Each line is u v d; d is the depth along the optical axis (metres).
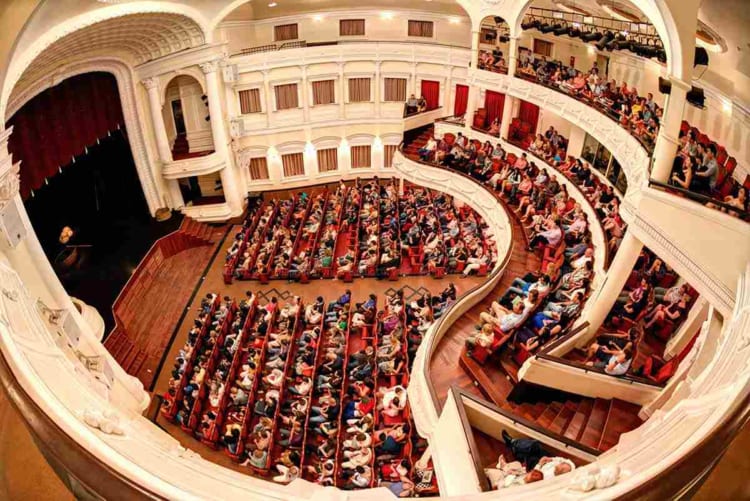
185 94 22.72
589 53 19.17
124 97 20.02
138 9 15.79
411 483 9.52
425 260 18.33
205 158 22.11
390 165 26.58
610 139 14.28
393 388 11.98
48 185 17.62
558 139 18.77
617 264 10.29
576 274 12.70
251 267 19.50
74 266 17.83
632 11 15.31
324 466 10.90
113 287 17.12
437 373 11.12
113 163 21.02
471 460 6.86
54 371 4.22
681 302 10.91
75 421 3.13
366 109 25.55
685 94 8.75
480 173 19.67
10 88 10.27
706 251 7.89
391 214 20.80
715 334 7.72
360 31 25.06
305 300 17.98
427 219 19.75
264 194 25.86
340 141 25.97
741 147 10.97
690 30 8.39
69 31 12.73
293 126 24.86
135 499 2.66
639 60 16.36
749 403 3.03
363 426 11.48
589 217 14.72
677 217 8.50
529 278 13.41
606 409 9.15
